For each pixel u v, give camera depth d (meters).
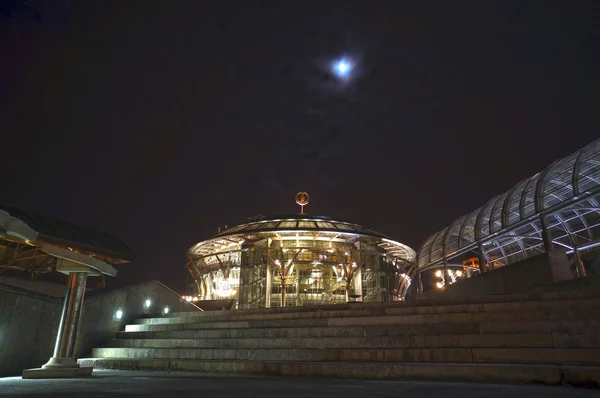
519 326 11.06
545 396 6.09
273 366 10.96
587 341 9.75
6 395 6.30
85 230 23.25
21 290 13.93
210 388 7.42
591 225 31.84
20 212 20.14
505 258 40.94
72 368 11.05
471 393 6.52
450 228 39.59
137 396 6.19
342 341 12.54
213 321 17.62
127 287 20.58
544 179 29.67
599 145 26.30
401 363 10.04
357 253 52.06
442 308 13.36
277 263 50.16
